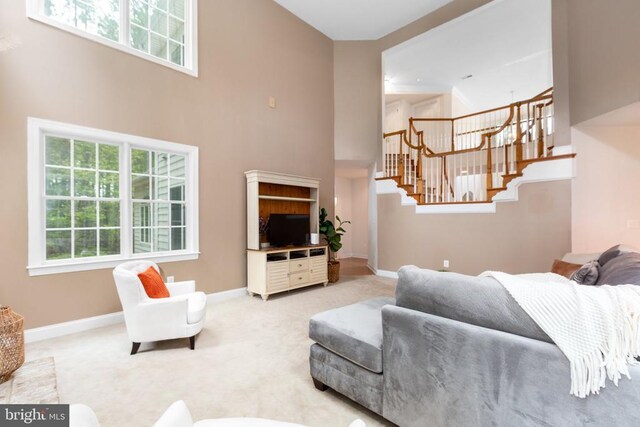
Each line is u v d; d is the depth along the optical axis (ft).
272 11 16.74
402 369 5.01
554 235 13.85
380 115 20.31
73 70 10.05
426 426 4.70
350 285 17.26
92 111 10.43
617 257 6.59
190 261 13.03
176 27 13.20
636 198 13.19
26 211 9.18
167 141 12.31
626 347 3.27
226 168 14.38
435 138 26.20
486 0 15.93
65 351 8.52
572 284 3.92
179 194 13.05
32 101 9.29
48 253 9.82
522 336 3.94
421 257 18.15
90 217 10.66
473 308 4.35
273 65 16.71
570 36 13.14
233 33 14.79
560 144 13.64
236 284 14.66
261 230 15.76
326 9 17.65
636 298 3.46
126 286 8.12
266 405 6.10
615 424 3.24
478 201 16.03
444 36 19.17
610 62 10.69
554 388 3.58
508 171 15.92
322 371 6.41
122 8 11.39
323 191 19.79
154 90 11.96
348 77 20.67
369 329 5.93
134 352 8.34
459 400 4.35
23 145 9.14
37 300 9.34
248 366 7.70
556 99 13.71
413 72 24.43
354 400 5.82
